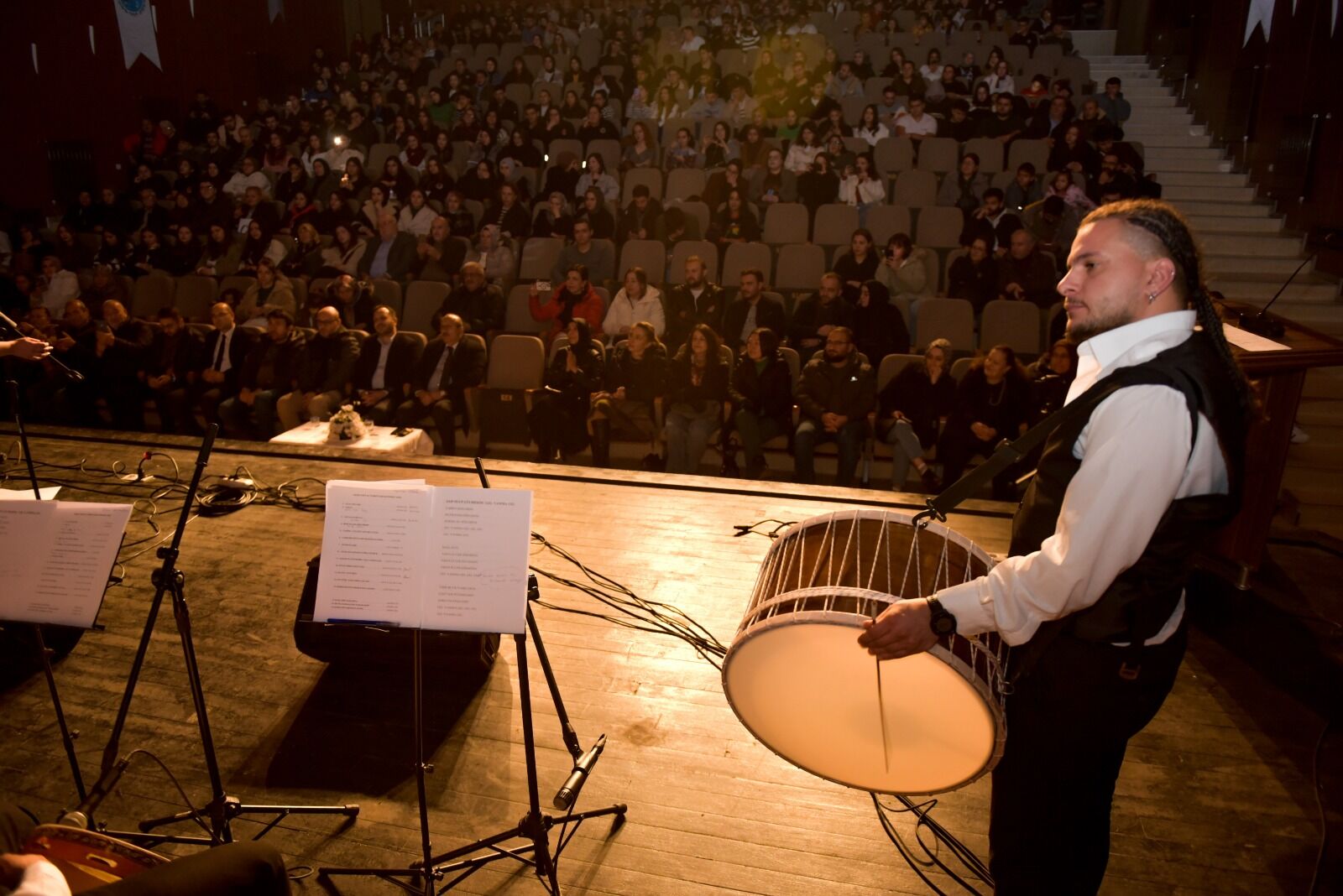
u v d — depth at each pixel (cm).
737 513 425
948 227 815
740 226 828
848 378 571
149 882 147
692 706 296
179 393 693
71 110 1243
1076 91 1083
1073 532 144
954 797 257
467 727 287
